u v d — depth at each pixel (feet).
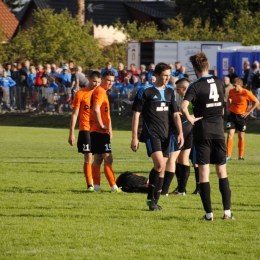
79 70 265.75
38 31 349.41
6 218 76.33
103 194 95.96
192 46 310.86
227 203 75.92
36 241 65.31
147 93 80.74
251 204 87.71
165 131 81.25
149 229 70.90
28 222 74.02
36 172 120.88
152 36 401.08
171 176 95.71
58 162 138.00
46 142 194.90
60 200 89.76
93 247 63.05
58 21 351.05
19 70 278.46
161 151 81.10
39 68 274.36
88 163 100.37
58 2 484.33
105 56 379.35
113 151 165.78
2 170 123.34
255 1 424.46
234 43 312.09
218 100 74.28
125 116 256.93
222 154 74.69
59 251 61.36
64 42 346.54
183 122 94.48
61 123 262.88
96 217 77.36
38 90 273.54
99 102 95.71
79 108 100.32
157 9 506.89
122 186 98.48
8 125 269.44
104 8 504.43
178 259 59.11
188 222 74.64
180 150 94.58
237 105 146.92
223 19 412.98
